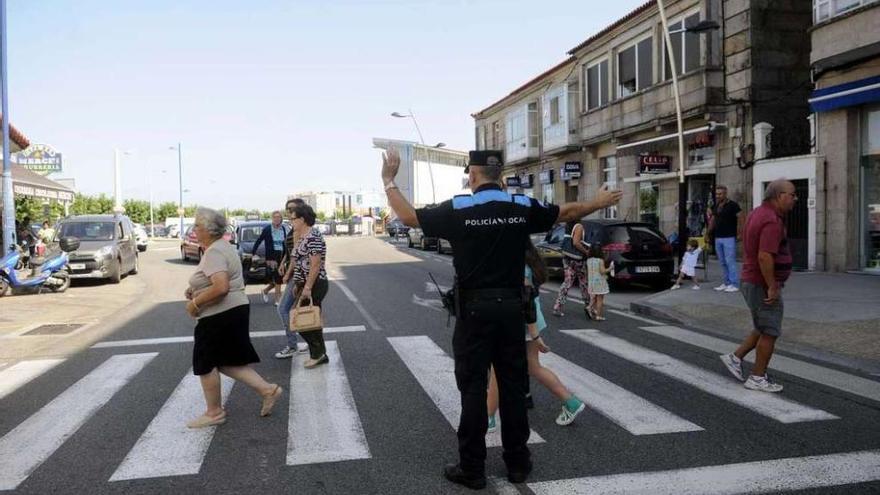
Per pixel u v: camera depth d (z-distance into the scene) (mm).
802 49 17859
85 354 8094
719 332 8945
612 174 25766
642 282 14219
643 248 13445
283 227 11641
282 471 4215
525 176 34562
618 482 3955
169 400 5875
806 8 17844
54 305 12844
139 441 4809
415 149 66250
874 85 12781
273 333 9258
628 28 22922
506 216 4004
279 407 5602
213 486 3998
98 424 5234
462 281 4008
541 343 5066
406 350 7852
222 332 5082
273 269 11445
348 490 3916
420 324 9727
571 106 27516
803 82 17875
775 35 17688
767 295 5801
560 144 28094
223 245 5133
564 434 4832
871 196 13727
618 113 23406
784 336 8164
